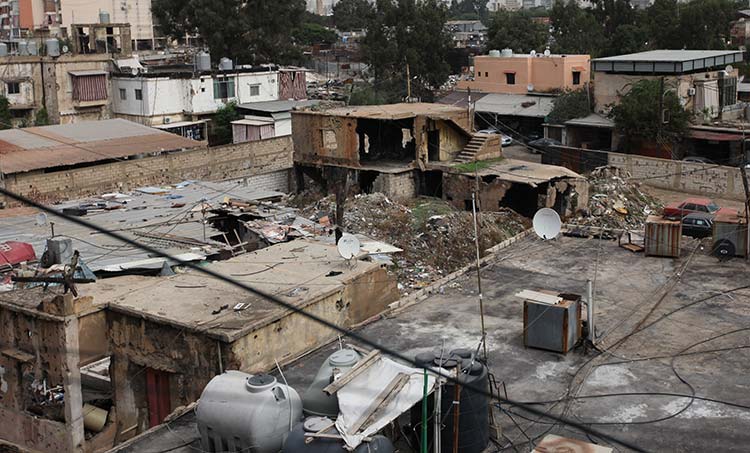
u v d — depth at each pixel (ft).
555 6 279.49
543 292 58.95
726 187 149.38
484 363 48.96
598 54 254.88
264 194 115.14
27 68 173.99
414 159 138.00
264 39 227.81
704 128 170.30
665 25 254.27
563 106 196.54
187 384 60.70
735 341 58.59
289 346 62.49
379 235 109.40
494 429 46.42
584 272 74.43
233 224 100.07
